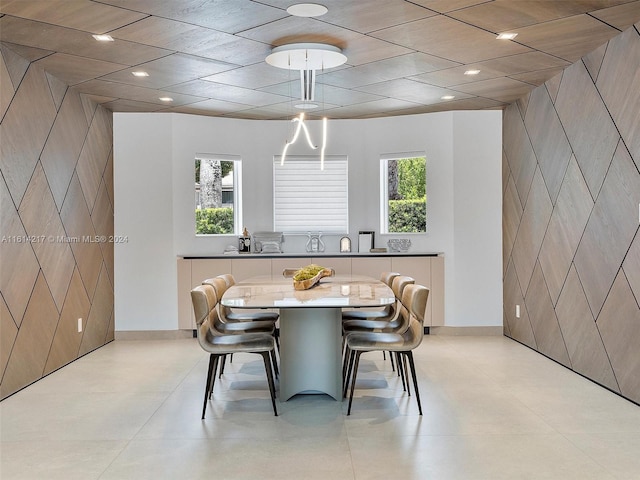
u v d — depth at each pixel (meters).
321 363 4.46
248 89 6.08
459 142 7.23
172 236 7.17
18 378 4.79
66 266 5.76
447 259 7.28
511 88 6.12
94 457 3.32
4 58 4.59
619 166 4.45
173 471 3.11
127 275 7.12
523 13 3.94
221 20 4.04
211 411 4.19
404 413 4.10
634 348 4.31
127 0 3.65
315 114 7.47
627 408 4.20
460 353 6.15
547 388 4.77
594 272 4.89
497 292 7.23
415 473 3.06
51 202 5.43
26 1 3.65
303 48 4.55
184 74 5.47
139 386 4.91
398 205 7.81
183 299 7.15
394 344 4.08
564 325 5.50
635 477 3.00
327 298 4.12
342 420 3.95
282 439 3.59
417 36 4.43
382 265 7.25
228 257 7.18
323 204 7.89
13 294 4.72
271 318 5.48
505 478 3.00
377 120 7.74
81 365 5.71
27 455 3.36
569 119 5.32
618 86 4.46
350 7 3.81
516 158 6.69
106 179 6.88
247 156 7.75
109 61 5.03
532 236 6.25
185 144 7.27
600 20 4.11
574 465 3.16
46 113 5.34
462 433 3.68
